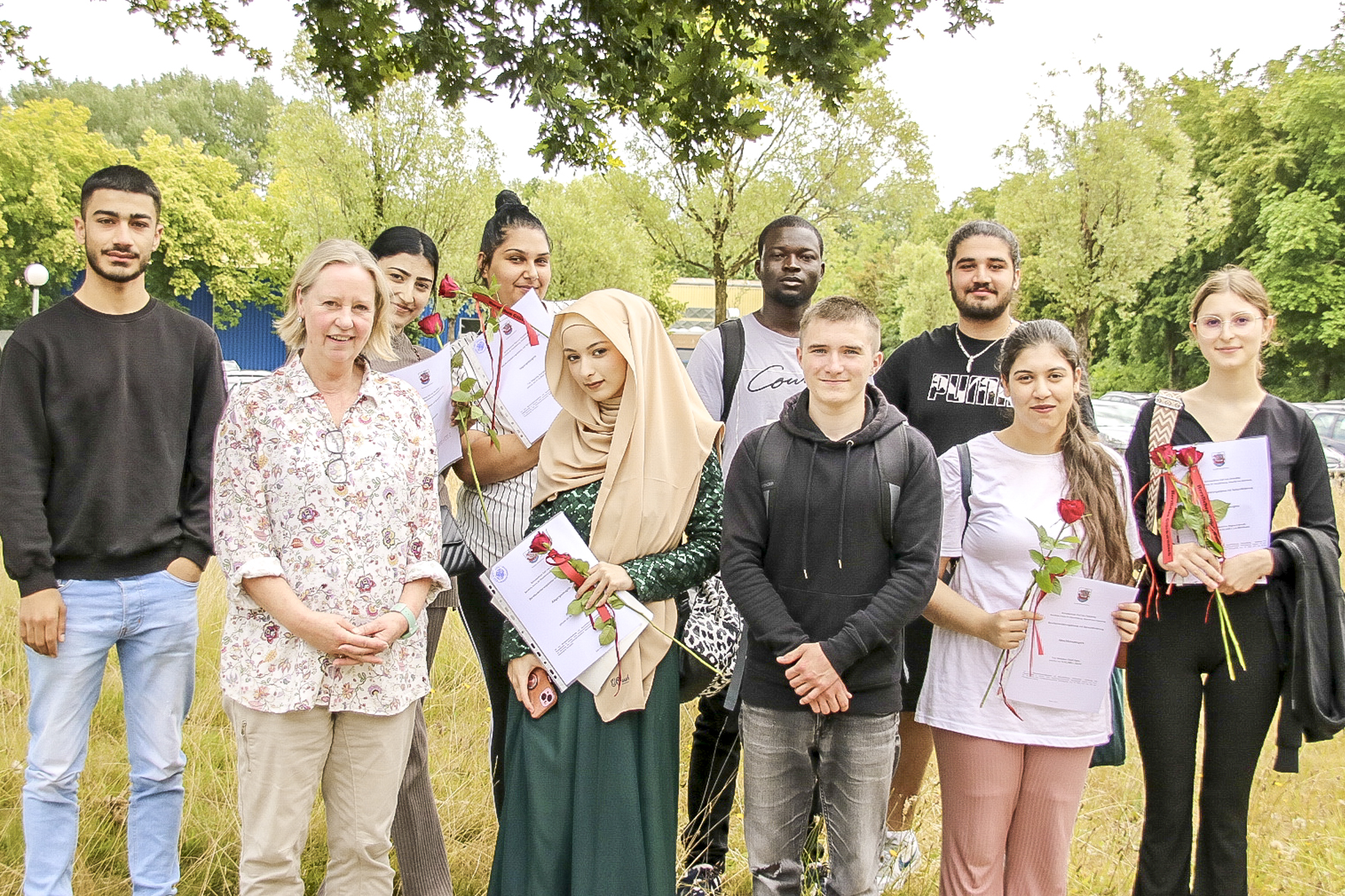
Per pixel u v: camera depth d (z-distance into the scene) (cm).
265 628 232
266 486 234
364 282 240
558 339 267
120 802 332
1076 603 254
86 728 277
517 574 254
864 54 377
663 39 394
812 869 299
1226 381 295
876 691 248
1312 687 268
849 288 4569
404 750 249
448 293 298
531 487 293
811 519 251
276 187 3488
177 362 290
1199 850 283
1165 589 283
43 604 264
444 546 312
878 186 1620
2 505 261
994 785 255
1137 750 411
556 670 247
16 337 268
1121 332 3356
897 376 358
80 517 271
